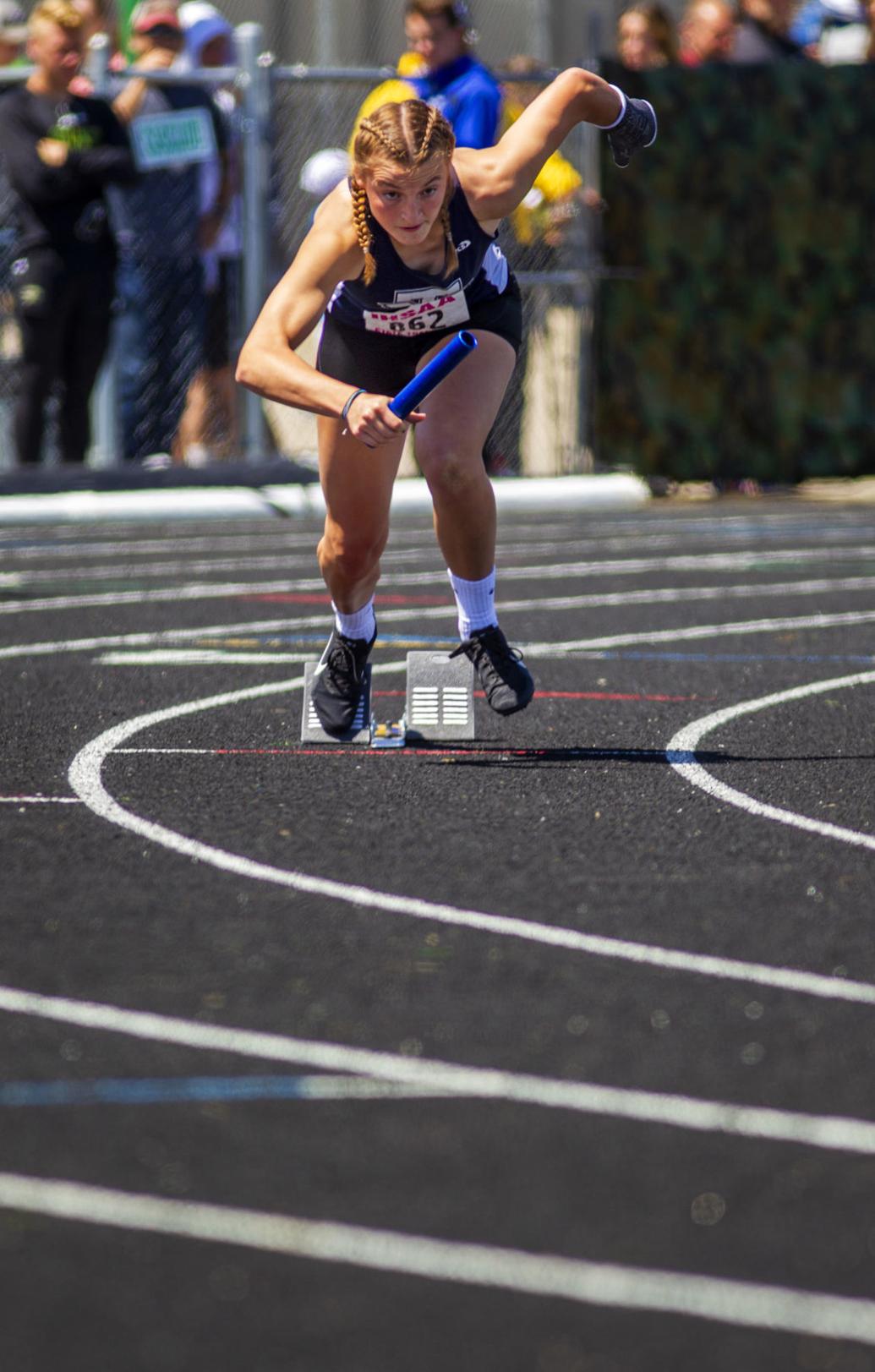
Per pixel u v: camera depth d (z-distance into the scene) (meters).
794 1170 8.47
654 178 41.06
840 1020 10.29
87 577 28.94
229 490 38.44
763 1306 7.34
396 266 14.47
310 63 60.59
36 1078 9.45
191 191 37.22
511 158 14.59
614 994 10.66
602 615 25.00
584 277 40.72
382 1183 8.31
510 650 16.38
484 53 59.31
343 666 16.59
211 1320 7.21
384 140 13.86
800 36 48.19
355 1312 7.28
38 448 36.56
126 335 37.75
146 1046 9.85
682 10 58.09
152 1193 8.22
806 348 42.31
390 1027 10.13
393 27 61.03
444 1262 7.64
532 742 17.20
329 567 15.90
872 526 36.34
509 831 14.05
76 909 12.12
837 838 13.97
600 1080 9.45
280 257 39.25
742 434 42.22
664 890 12.62
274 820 14.30
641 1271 7.58
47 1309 7.30
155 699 19.02
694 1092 9.31
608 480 41.19
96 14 41.59
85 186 34.44
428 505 39.50
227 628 23.84
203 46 41.19
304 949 11.37
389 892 12.52
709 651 22.14
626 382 41.53
